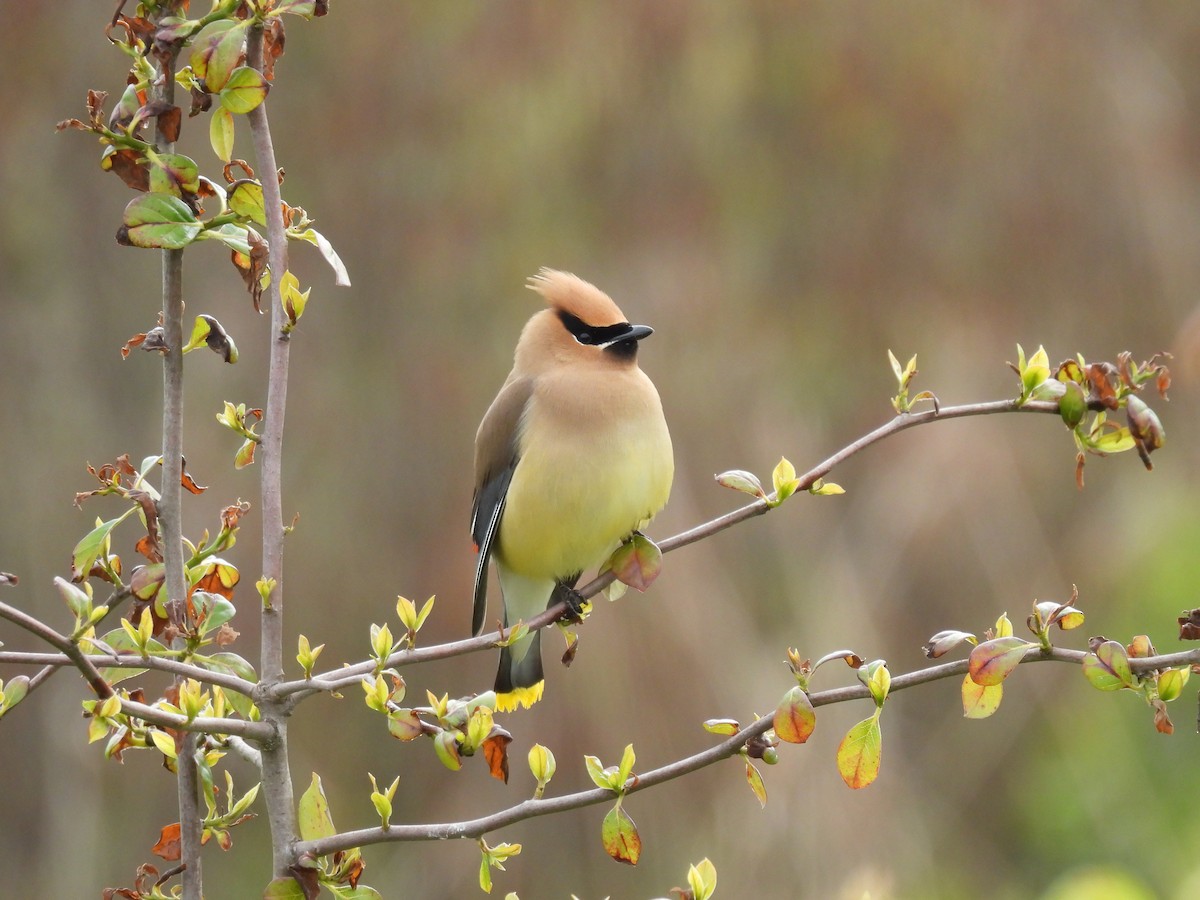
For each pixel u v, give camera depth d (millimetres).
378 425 16453
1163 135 17328
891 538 16234
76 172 16531
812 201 16750
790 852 14289
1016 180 17078
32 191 16375
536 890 14805
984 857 15438
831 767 14812
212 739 4496
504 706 6578
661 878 14375
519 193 16438
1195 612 4156
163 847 4457
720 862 14242
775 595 15781
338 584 16094
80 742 15828
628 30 16328
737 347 16406
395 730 3908
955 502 16359
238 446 16125
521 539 6508
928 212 16875
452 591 15828
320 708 15742
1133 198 17250
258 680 4324
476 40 16391
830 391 16688
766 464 16094
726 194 16516
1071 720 15516
